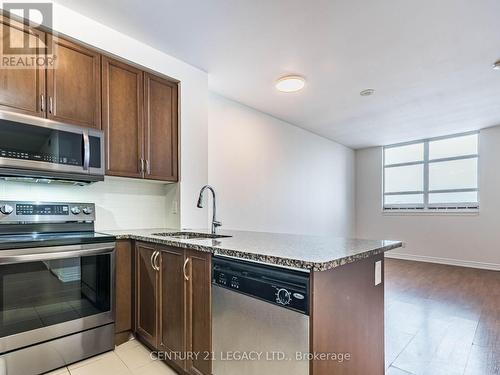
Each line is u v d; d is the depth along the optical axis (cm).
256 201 410
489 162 497
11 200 199
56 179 204
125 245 218
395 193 619
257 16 208
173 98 272
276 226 442
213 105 354
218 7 199
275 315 121
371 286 149
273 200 439
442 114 423
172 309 178
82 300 190
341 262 115
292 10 201
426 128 498
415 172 591
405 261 562
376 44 243
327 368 115
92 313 194
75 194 237
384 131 518
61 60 203
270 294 123
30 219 201
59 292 180
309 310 109
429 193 572
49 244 173
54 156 192
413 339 229
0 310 159
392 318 273
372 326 149
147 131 252
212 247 148
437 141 564
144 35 235
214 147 354
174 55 265
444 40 236
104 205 253
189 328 164
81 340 189
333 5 196
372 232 639
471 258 512
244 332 133
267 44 246
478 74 295
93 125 218
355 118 445
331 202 579
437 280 416
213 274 151
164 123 265
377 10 200
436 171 564
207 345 152
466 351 210
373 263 152
